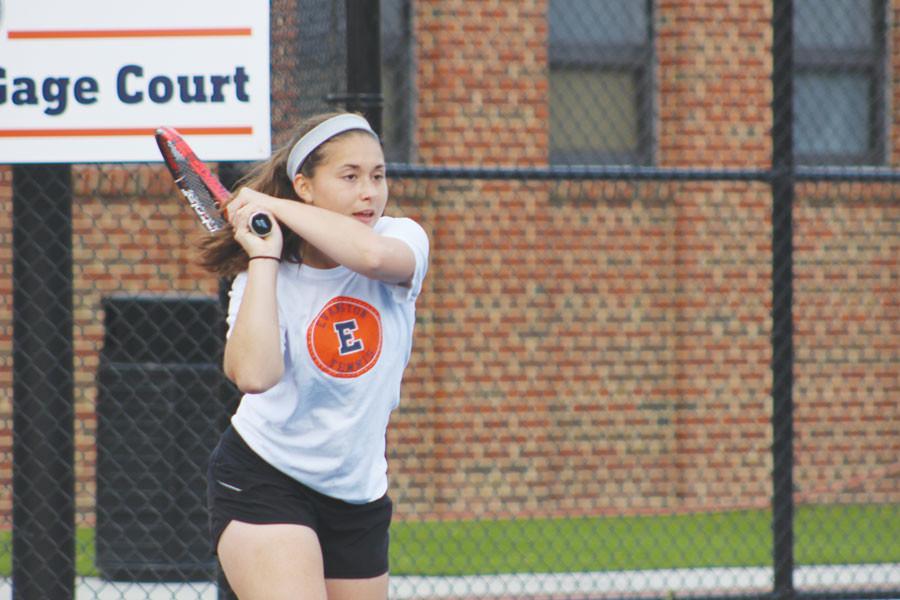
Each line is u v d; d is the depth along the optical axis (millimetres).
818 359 34312
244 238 11328
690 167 33688
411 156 32656
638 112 34781
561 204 33188
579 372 33312
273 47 18234
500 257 32750
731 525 31609
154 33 17188
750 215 34062
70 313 18266
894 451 34688
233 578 11930
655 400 33781
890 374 34781
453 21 32562
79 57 17172
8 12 17109
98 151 17250
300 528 11812
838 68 35969
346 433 11867
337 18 17797
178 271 29969
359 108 17547
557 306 33156
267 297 11172
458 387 32500
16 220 18062
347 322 11758
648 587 24844
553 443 33125
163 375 23766
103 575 23891
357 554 12484
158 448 23719
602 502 33406
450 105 32500
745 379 34062
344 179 11695
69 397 18266
